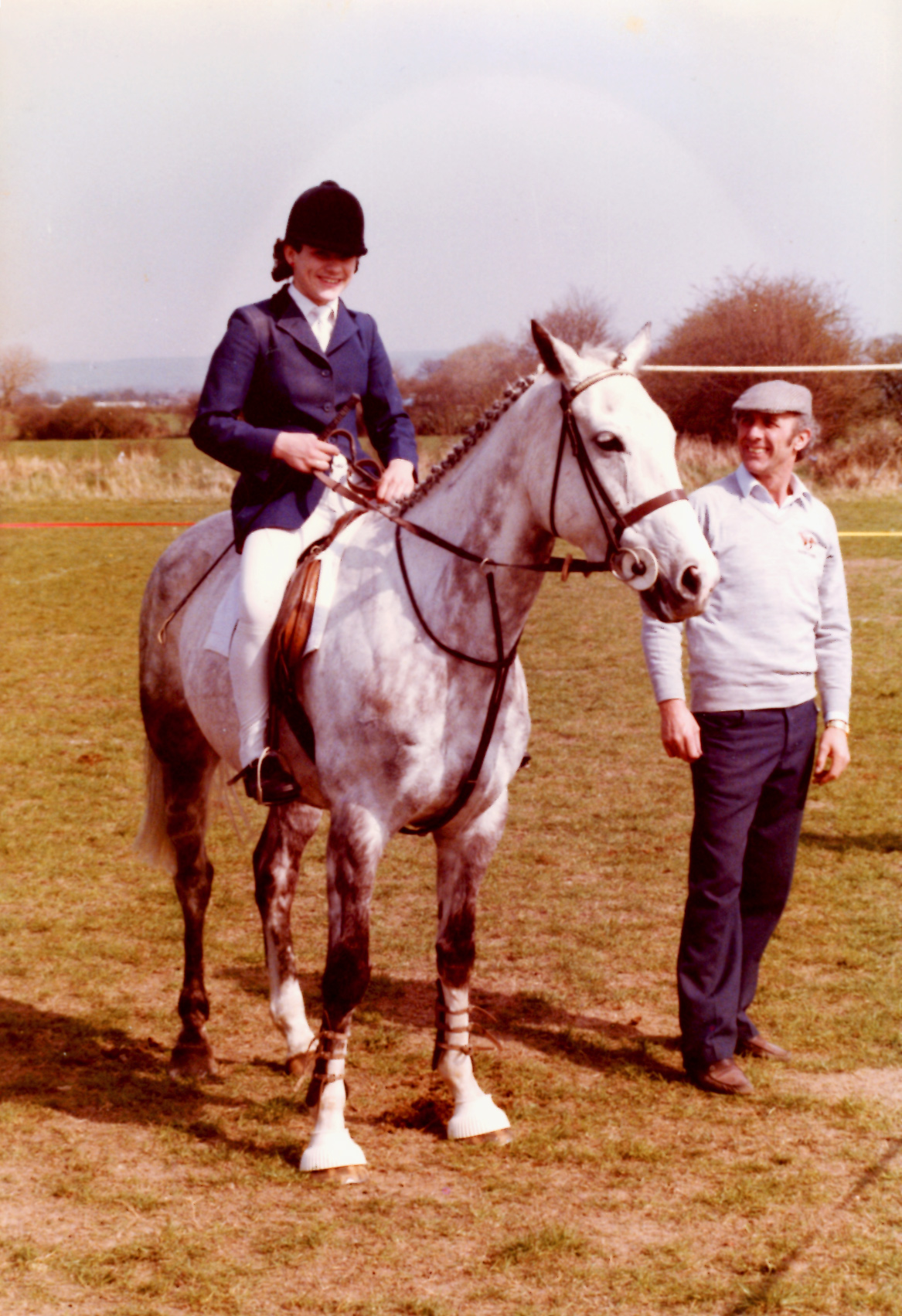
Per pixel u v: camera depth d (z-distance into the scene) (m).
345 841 3.21
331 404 3.51
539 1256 2.86
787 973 4.58
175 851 4.09
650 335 3.12
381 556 3.33
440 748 3.20
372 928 5.12
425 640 3.19
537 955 4.82
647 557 2.86
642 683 9.53
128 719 8.62
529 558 3.19
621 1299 2.71
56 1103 3.65
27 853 5.96
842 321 22.41
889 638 10.92
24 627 11.98
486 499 3.20
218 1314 2.64
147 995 4.48
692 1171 3.28
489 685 3.24
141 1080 3.82
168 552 4.17
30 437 25.67
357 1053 4.04
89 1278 2.77
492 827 3.44
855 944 4.84
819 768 3.91
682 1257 2.86
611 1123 3.55
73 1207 3.09
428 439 17.53
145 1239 2.94
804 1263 2.84
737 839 3.76
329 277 3.43
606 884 5.57
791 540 3.84
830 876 5.60
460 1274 2.80
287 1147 3.40
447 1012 3.52
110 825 6.41
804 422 3.81
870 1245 2.92
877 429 22.50
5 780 7.14
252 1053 4.05
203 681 3.71
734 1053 3.89
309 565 3.36
